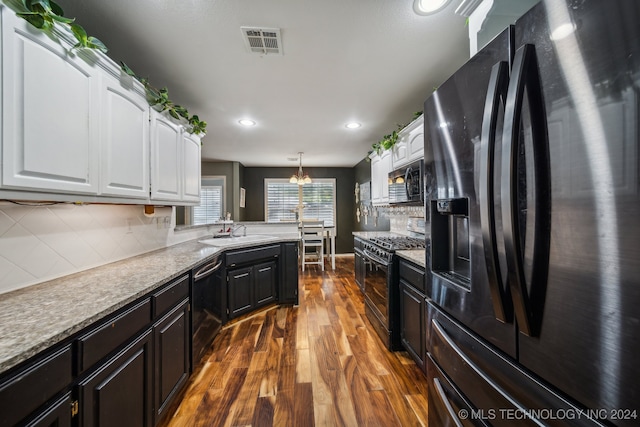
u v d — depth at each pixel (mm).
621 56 463
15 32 882
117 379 991
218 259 2256
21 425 665
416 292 1781
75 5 1286
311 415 1430
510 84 647
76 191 1129
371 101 2453
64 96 1063
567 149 549
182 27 1449
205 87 2150
